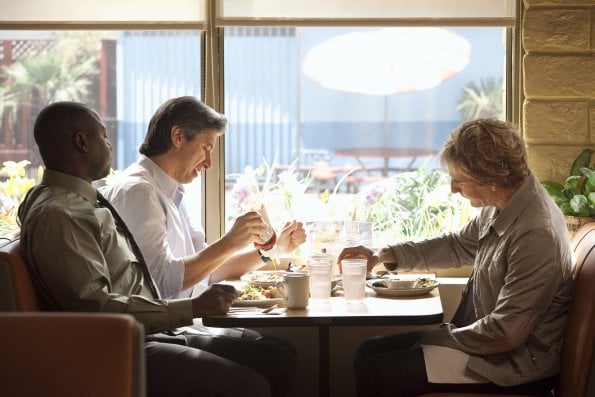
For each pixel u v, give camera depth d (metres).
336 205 3.33
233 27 3.27
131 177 2.71
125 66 3.41
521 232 2.27
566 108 3.14
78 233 2.20
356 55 3.44
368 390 2.38
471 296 2.54
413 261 2.81
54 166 2.33
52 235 2.17
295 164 3.40
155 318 2.24
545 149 3.15
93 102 3.46
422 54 3.39
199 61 3.31
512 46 3.21
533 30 3.13
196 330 2.84
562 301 2.35
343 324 2.28
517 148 2.34
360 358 2.69
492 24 3.19
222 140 3.31
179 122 2.75
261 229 2.72
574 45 3.12
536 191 2.34
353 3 3.20
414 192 3.32
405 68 3.42
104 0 3.23
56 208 2.20
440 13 3.20
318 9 3.20
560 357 2.33
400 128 3.48
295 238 2.91
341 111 3.48
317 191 3.47
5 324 1.44
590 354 2.17
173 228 2.79
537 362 2.29
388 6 3.20
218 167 3.31
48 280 2.18
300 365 3.25
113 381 1.43
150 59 3.37
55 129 2.31
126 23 3.24
